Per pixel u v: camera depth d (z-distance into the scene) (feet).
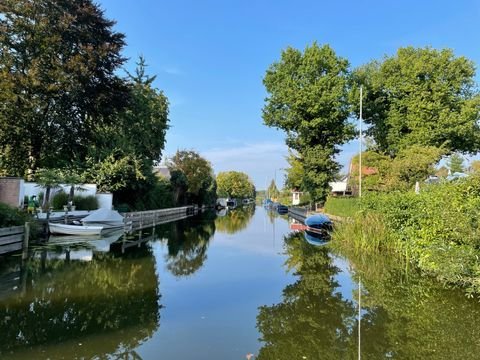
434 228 36.45
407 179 82.84
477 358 19.15
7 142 86.99
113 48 93.04
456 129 112.68
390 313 26.50
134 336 22.36
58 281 35.96
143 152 115.44
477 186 30.91
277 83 123.24
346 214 84.99
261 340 21.86
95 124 100.73
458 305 27.89
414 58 119.75
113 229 79.15
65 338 21.93
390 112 121.80
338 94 113.60
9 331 22.91
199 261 48.52
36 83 79.51
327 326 24.26
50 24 85.56
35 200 69.97
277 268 43.91
